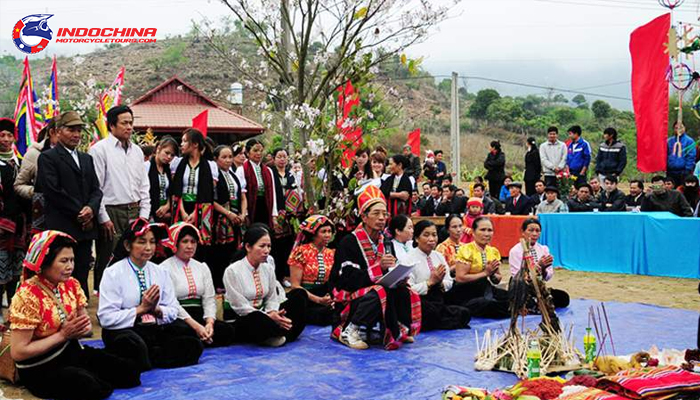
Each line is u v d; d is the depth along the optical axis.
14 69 57.16
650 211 12.67
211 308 6.57
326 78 8.23
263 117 8.94
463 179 31.72
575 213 12.26
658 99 12.25
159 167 8.33
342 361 6.01
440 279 7.45
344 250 6.77
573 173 15.22
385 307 6.46
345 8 8.08
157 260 6.59
